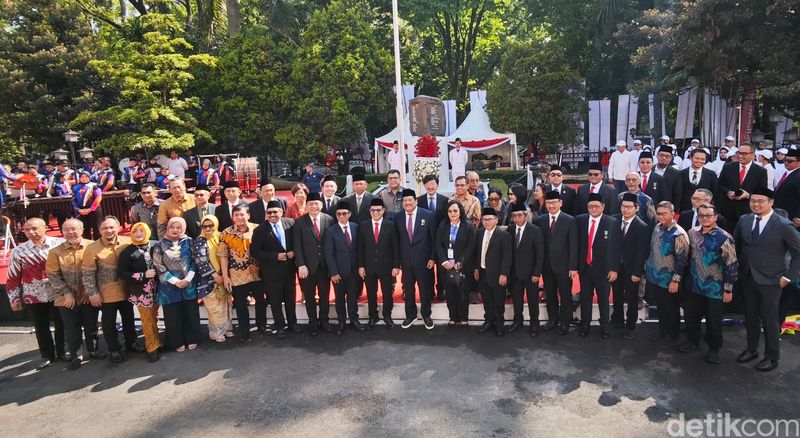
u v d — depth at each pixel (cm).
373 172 2328
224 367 566
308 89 2058
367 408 460
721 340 523
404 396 480
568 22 2217
